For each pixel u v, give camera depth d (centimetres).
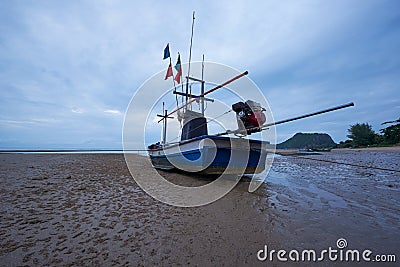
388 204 485
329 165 1393
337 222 372
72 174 856
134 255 257
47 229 326
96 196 532
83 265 235
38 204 448
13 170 910
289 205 477
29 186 608
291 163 1562
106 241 292
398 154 2373
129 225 351
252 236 314
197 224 360
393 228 347
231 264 241
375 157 1973
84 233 316
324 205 477
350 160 1684
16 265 232
